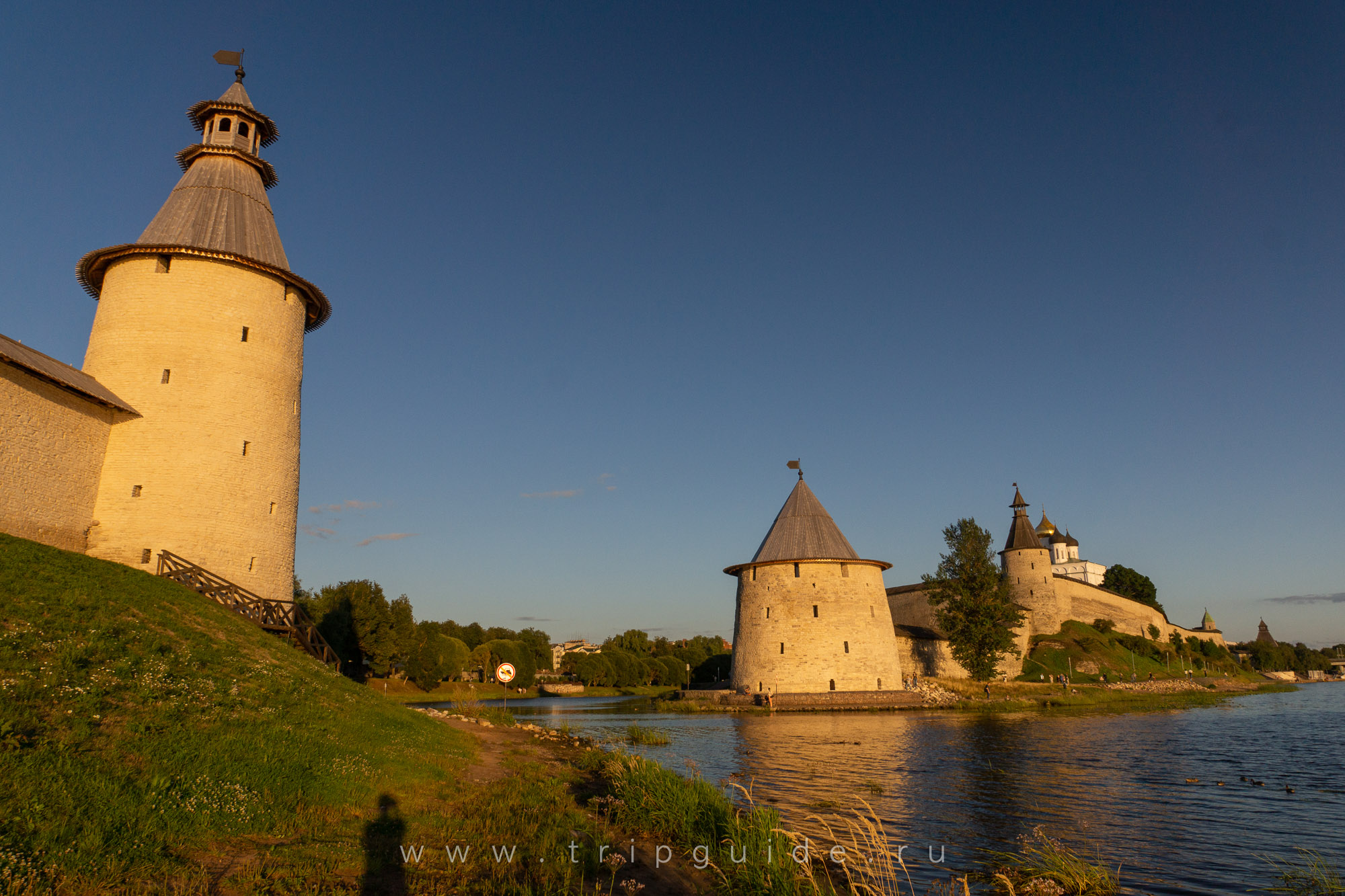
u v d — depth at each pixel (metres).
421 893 7.70
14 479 20.81
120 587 17.55
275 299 28.56
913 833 13.28
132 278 26.39
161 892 6.77
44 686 10.96
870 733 30.56
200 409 25.52
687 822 11.55
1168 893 10.22
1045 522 132.88
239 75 32.16
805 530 50.97
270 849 8.41
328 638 50.97
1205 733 29.92
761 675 49.22
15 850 6.83
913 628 65.56
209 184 29.22
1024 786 17.84
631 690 88.75
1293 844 12.71
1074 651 74.81
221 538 25.09
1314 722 35.47
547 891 7.95
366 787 11.52
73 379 23.08
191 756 10.30
